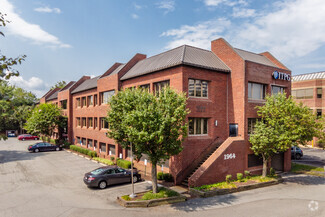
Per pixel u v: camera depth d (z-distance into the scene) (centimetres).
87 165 2461
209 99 2073
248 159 2080
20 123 5862
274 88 2369
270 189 1730
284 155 2380
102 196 1502
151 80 2164
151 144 1376
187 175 1847
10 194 1514
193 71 1931
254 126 2028
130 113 1395
